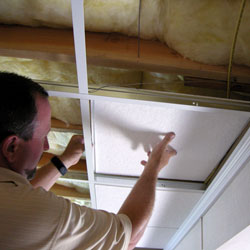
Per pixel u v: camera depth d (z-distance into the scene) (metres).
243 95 1.12
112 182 1.70
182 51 1.00
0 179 0.67
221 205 1.59
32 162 0.80
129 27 1.00
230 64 0.98
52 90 1.04
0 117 0.68
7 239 0.62
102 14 0.95
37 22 0.98
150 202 0.95
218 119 1.16
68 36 0.99
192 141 1.31
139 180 1.06
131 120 1.21
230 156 1.32
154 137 1.31
